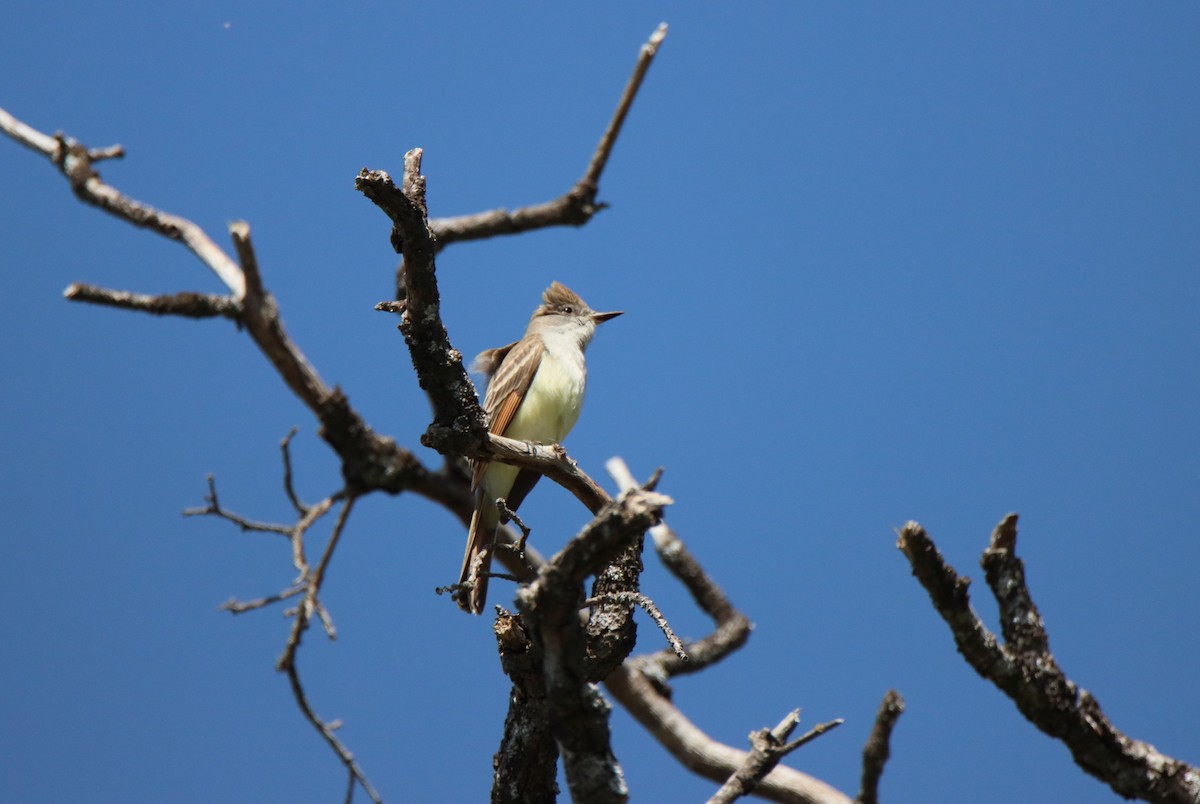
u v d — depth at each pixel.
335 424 18.16
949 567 9.32
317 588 15.24
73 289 16.83
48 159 19.80
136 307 17.28
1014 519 9.59
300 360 18.20
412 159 8.04
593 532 6.05
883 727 9.61
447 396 8.81
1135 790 9.23
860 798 9.69
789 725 8.28
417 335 8.55
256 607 14.82
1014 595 9.54
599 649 8.59
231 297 17.98
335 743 14.65
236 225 17.45
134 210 19.19
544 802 8.46
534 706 8.40
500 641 8.30
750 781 8.09
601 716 6.43
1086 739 9.27
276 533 15.91
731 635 18.55
